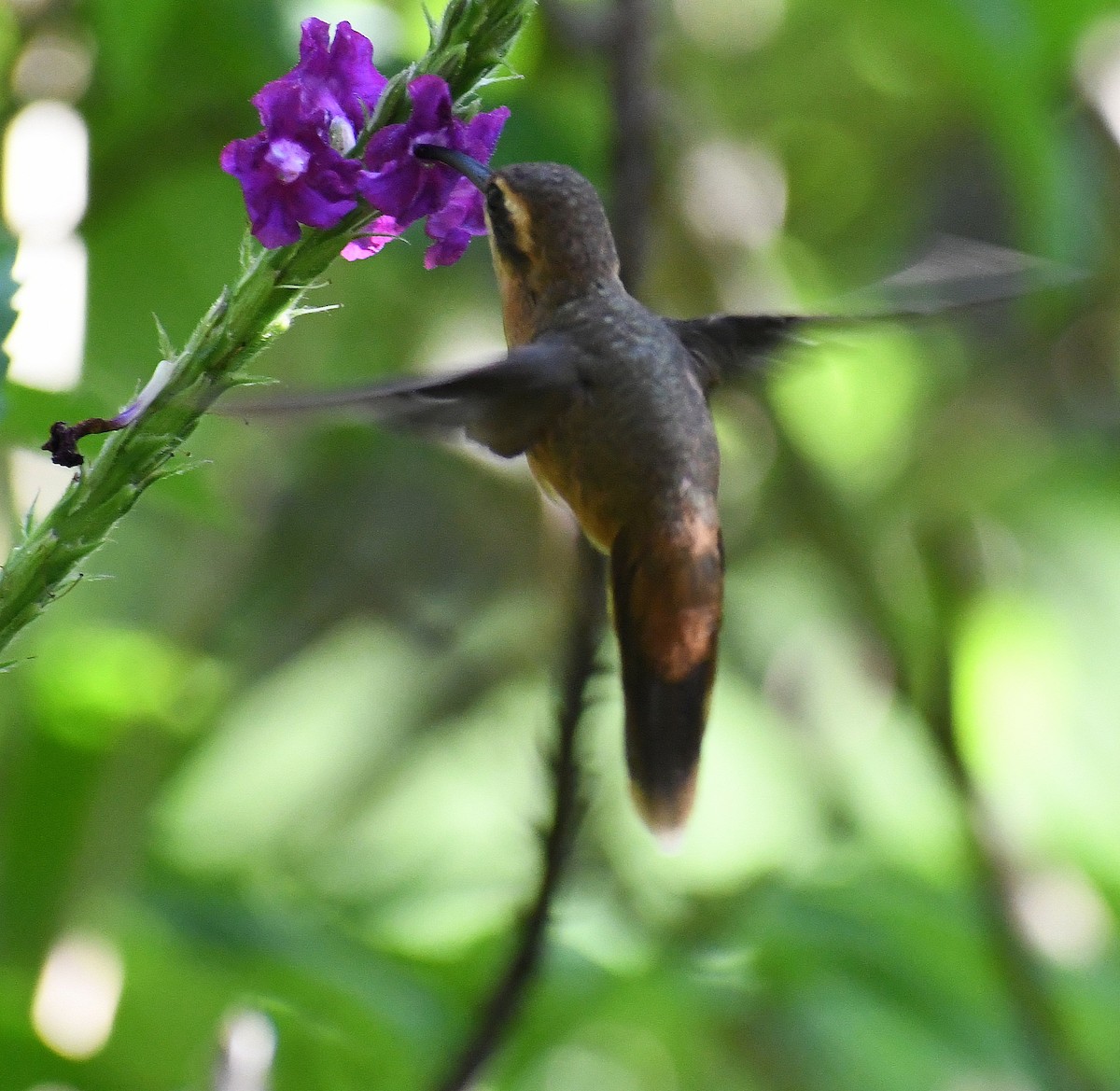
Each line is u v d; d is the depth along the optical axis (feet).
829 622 38.91
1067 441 37.86
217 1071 19.36
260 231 15.98
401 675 38.34
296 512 36.63
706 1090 29.71
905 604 36.06
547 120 30.19
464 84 16.89
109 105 28.37
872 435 36.65
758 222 34.73
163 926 25.89
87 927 27.78
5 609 16.25
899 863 30.66
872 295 21.91
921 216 39.47
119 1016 25.49
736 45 36.42
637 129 23.45
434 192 16.56
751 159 36.52
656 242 31.71
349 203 16.11
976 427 36.11
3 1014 24.67
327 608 37.40
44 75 28.07
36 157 25.68
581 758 19.47
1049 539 40.52
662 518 20.61
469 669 38.14
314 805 36.76
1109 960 30.91
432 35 16.94
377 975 25.21
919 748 36.09
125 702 28.27
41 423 23.72
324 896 31.86
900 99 37.91
